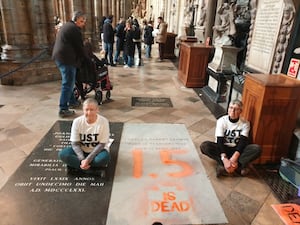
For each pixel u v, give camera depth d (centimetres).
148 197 234
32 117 406
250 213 222
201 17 752
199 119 429
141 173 270
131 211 216
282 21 345
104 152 261
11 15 568
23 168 269
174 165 288
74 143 258
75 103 464
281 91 272
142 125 393
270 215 221
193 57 604
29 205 218
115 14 2102
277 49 356
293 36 327
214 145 286
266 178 277
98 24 1380
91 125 258
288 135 297
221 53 534
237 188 256
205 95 568
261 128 288
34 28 603
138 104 494
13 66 581
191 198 236
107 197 231
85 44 464
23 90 554
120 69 827
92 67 447
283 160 279
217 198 238
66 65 390
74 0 1042
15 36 581
